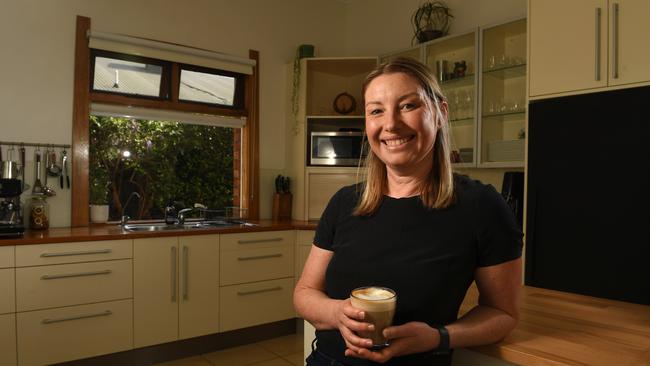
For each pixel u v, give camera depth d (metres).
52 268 2.55
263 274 3.37
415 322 0.91
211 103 3.88
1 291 2.41
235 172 4.12
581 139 1.89
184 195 3.82
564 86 1.97
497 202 1.00
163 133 3.70
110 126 3.45
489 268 0.99
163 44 3.48
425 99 1.01
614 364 0.89
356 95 4.52
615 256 1.76
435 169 1.06
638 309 1.34
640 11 1.77
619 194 1.77
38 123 3.08
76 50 3.19
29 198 3.04
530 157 2.06
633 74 1.77
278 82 4.24
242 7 4.00
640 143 1.73
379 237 1.04
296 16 4.35
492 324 0.96
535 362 0.94
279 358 3.12
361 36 4.56
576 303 1.42
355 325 0.88
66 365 2.65
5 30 2.97
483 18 3.54
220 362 3.04
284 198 4.05
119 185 3.50
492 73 3.23
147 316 2.87
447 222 0.99
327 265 1.18
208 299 3.11
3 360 2.43
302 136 4.03
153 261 2.88
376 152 1.07
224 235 3.18
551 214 1.96
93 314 2.68
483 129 3.18
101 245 2.70
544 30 2.06
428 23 3.71
